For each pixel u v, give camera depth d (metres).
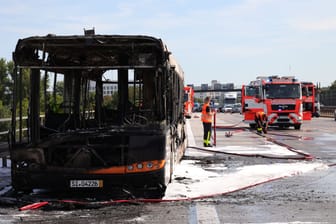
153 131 9.43
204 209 9.16
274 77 35.72
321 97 86.31
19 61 9.59
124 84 9.78
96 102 9.85
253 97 36.62
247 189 11.34
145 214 8.76
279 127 38.59
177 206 9.45
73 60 9.83
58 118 9.90
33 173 9.48
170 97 10.57
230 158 17.48
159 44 9.60
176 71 12.91
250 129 36.22
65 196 10.30
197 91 127.44
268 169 14.54
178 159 14.69
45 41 9.54
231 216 8.60
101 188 9.41
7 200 9.92
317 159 17.28
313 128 37.59
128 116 9.79
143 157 9.38
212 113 24.20
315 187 11.65
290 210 9.10
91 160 9.41
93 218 8.45
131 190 10.44
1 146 18.00
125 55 9.75
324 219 8.35
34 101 9.66
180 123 15.56
